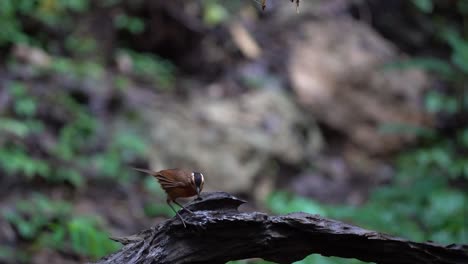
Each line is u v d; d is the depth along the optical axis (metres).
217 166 9.94
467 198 9.06
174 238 3.54
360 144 12.09
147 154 9.65
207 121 10.48
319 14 13.72
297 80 12.15
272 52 12.56
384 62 12.96
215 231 3.50
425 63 11.52
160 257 3.51
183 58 12.30
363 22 14.34
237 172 10.03
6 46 10.70
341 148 12.04
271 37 12.91
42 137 9.19
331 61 12.62
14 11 11.14
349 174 11.42
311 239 3.53
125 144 9.59
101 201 8.66
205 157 9.95
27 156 8.77
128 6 12.10
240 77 11.81
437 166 11.02
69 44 11.48
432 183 9.66
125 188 9.05
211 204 3.67
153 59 12.16
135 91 10.84
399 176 10.81
